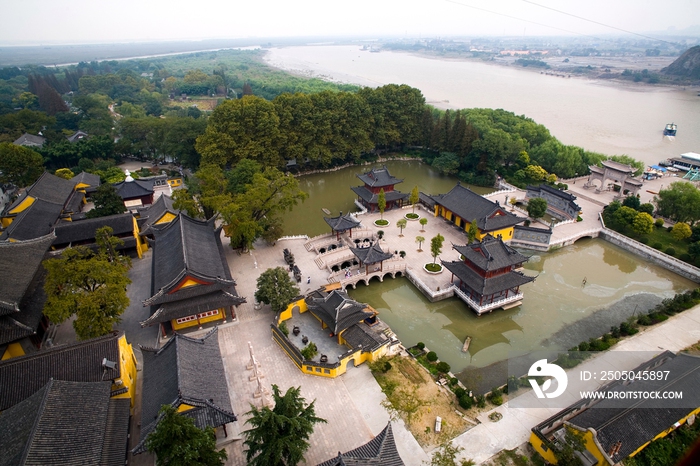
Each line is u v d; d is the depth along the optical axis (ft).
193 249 192.65
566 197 294.66
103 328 153.07
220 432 133.18
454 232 275.39
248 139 347.97
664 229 277.03
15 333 147.74
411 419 141.49
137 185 308.19
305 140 375.25
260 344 174.50
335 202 342.64
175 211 253.44
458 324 202.18
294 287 196.34
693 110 623.36
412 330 198.08
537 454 129.18
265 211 254.88
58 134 462.19
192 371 133.18
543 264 251.39
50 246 208.03
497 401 148.36
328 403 147.02
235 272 226.99
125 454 115.03
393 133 424.46
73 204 291.99
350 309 177.37
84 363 131.95
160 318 165.17
